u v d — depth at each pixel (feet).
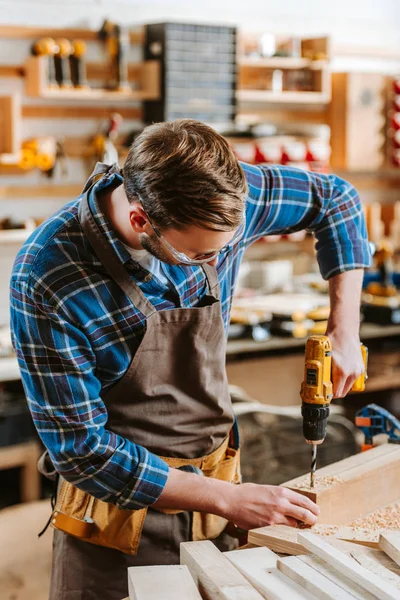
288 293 14.67
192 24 13.03
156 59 13.17
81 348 5.15
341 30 15.97
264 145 14.44
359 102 15.31
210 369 5.91
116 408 5.73
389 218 16.26
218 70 13.39
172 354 5.69
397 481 6.10
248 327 12.52
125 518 5.81
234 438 6.52
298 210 6.32
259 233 6.30
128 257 5.22
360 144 15.49
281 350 14.32
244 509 5.24
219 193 4.35
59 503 6.01
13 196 13.05
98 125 13.64
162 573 4.37
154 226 4.57
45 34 12.88
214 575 4.28
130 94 12.89
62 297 5.05
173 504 5.31
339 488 5.59
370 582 4.05
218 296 5.83
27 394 5.28
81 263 5.16
